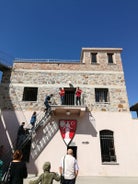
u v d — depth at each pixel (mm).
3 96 16641
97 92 17484
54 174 5277
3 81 17234
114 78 17734
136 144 15203
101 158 14742
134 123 15938
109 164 14562
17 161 5785
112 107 16484
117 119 16062
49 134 15414
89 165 14477
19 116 15984
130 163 14594
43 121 15734
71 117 16078
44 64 18219
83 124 15867
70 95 17312
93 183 11086
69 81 17438
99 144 15141
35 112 15383
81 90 16969
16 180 5359
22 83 17250
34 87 17172
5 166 13617
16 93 16812
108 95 17141
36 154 14727
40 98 16656
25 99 17062
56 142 15188
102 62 18484
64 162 6250
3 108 16234
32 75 17641
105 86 17328
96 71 18000
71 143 15109
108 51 19062
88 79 17625
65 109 15422
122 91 17141
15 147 14312
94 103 16609
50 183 5074
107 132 15820
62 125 15711
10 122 15758
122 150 14992
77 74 17828
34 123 14891
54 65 18188
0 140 15180
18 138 14023
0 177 8570
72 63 18328
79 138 15320
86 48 18891
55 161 14547
